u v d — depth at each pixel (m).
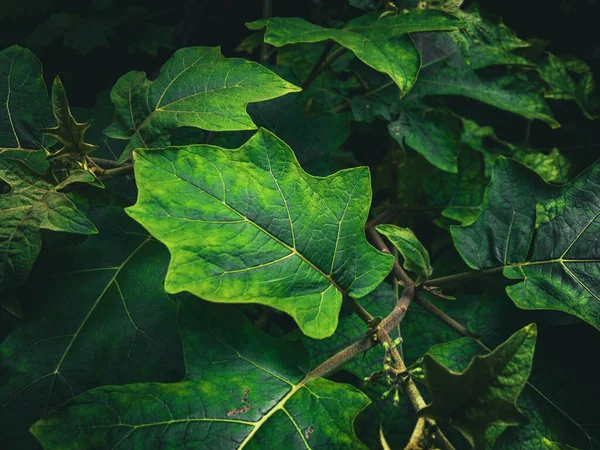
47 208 0.38
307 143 0.52
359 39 0.46
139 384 0.35
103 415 0.33
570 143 0.70
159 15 0.83
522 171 0.45
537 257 0.44
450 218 0.59
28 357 0.39
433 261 0.60
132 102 0.43
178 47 0.77
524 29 0.79
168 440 0.33
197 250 0.33
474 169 0.59
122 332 0.40
